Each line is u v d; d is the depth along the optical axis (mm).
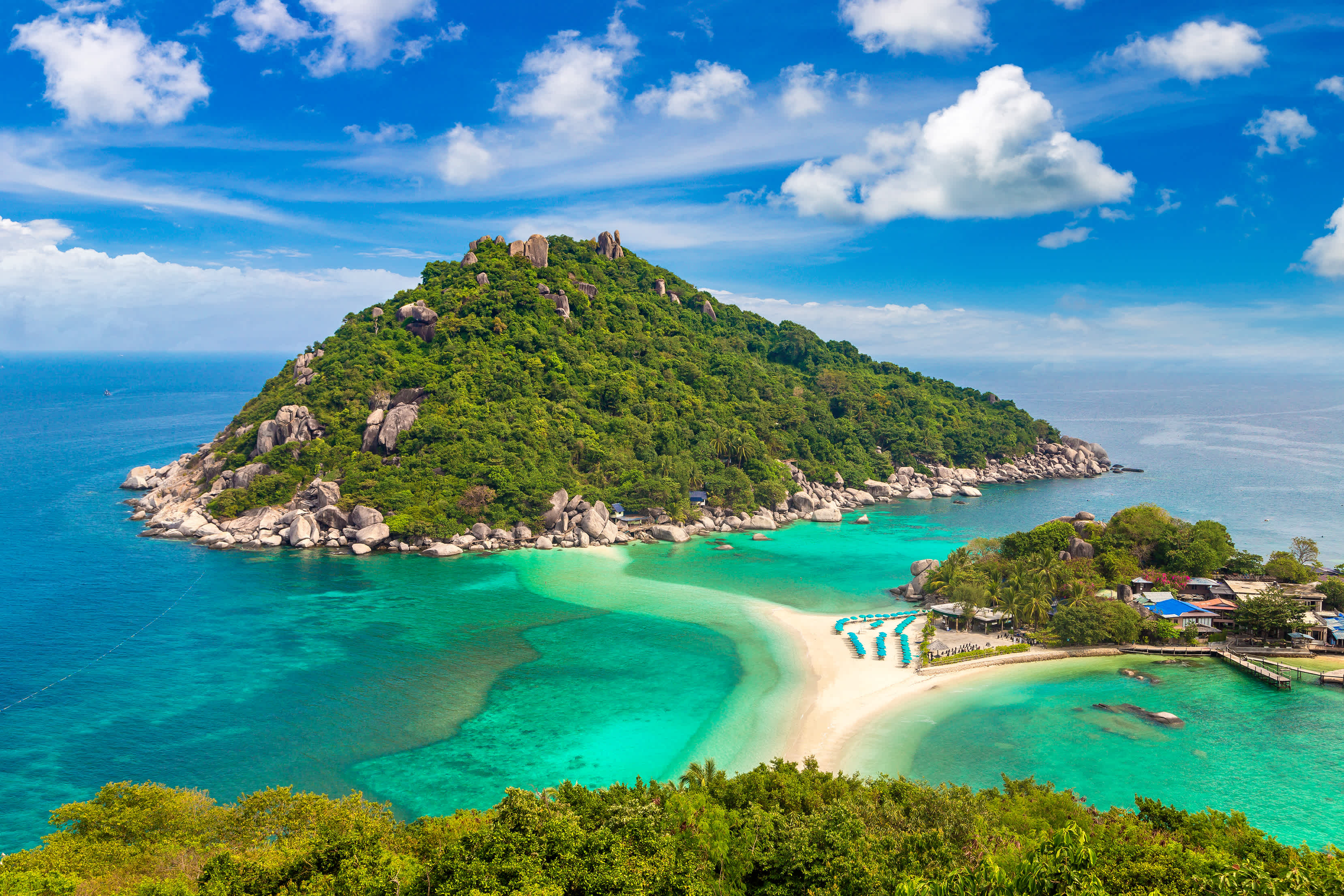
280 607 104438
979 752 64062
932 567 113625
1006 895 36875
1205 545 106438
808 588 115062
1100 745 65375
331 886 36781
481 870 37656
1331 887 36250
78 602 106312
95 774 61938
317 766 62719
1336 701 74625
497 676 80625
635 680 79438
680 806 46500
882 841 42594
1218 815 47000
